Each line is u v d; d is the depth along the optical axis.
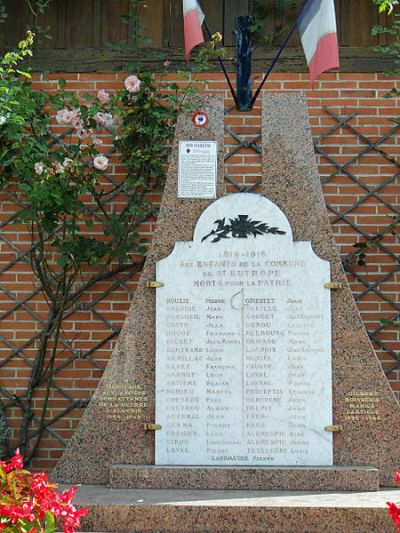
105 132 7.92
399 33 7.83
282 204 6.39
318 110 7.89
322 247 6.32
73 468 6.18
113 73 8.02
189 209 6.43
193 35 6.58
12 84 7.26
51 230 7.49
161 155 7.81
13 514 4.03
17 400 7.66
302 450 6.11
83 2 8.12
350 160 7.80
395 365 7.61
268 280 6.25
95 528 5.36
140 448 6.18
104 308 7.75
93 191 7.57
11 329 7.77
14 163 7.52
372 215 7.77
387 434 6.11
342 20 8.02
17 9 8.16
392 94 7.87
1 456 7.21
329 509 5.30
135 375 6.27
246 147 7.82
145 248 7.71
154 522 5.36
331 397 6.14
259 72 7.98
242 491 5.83
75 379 7.69
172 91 7.96
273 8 8.03
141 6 8.10
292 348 6.19
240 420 6.15
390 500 5.51
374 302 7.69
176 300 6.27
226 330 6.22
